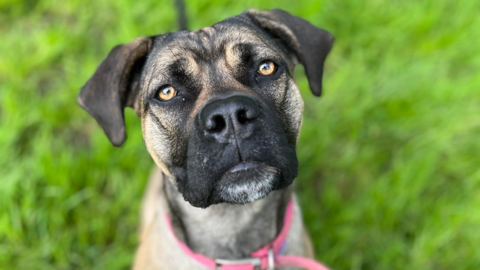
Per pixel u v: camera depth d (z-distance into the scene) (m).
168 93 0.63
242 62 0.63
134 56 0.67
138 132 0.95
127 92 0.69
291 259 0.69
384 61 1.03
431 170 0.91
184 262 0.70
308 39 0.69
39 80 1.06
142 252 0.76
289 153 0.60
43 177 0.91
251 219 0.68
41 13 1.15
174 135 0.63
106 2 1.13
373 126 0.97
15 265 0.87
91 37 1.10
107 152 0.93
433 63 1.02
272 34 0.69
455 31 1.03
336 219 0.89
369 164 0.95
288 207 0.71
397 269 0.86
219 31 0.64
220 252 0.70
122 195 0.92
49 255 0.88
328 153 0.97
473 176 0.90
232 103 0.57
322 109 0.99
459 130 0.95
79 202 0.91
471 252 0.85
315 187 0.95
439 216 0.86
